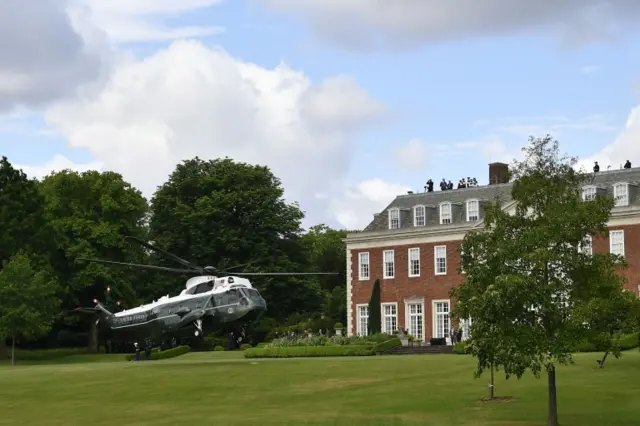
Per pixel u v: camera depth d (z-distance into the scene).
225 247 96.38
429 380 46.97
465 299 35.09
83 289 91.75
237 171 100.44
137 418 40.16
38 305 76.44
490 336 33.47
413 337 81.38
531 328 33.56
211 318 67.00
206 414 40.50
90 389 49.38
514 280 32.59
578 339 33.38
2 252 82.31
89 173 96.88
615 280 34.03
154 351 77.31
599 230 35.19
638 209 73.12
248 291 67.69
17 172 84.31
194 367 56.66
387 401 41.69
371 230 91.38
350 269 91.88
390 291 88.69
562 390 42.34
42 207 84.50
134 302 93.94
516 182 36.06
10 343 96.19
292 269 98.12
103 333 72.94
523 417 36.94
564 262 33.91
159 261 98.44
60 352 92.19
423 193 92.69
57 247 85.56
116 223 94.56
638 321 33.53
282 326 92.75
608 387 42.50
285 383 48.47
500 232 35.34
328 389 45.78
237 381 49.75
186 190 101.56
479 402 40.50
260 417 39.00
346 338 71.12
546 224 34.62
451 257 84.81
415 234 87.38
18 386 51.66
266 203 98.62
